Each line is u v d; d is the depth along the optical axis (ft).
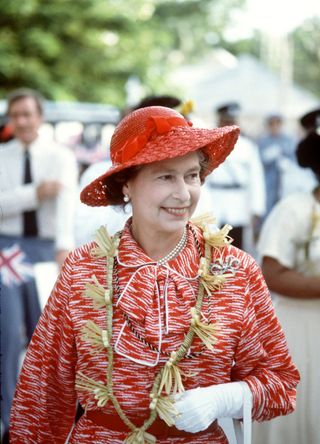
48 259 17.46
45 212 17.58
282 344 8.04
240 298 7.64
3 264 16.72
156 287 7.57
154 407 7.39
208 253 7.77
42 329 8.14
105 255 7.77
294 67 147.84
